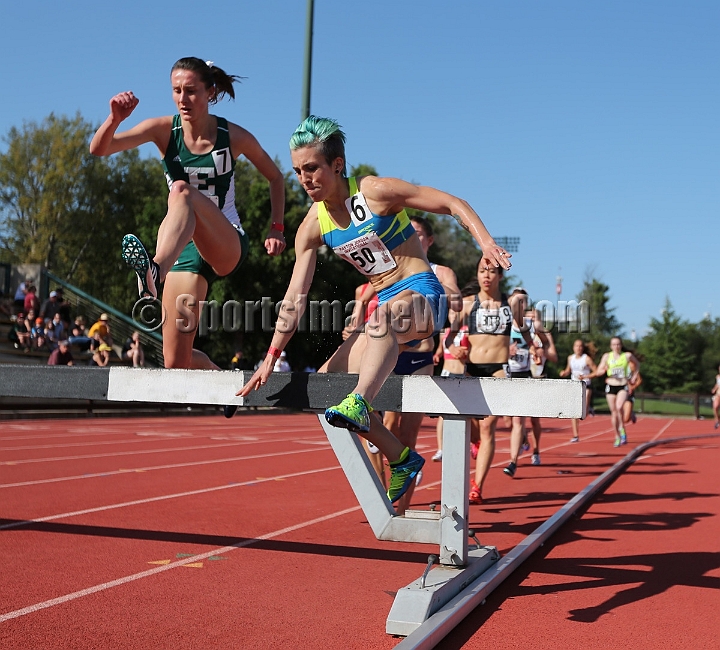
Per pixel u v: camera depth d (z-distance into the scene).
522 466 8.55
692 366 56.03
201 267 4.02
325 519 4.84
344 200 3.21
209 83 3.78
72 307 22.36
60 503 5.17
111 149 3.67
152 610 2.87
